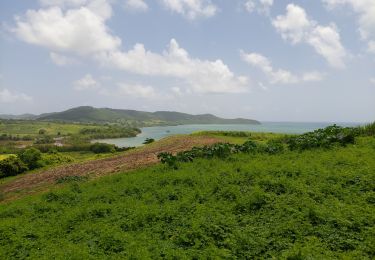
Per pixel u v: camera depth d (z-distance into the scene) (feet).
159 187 56.29
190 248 34.81
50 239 42.70
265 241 33.78
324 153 60.39
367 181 44.14
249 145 74.69
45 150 292.81
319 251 30.83
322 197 41.63
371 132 76.38
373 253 30.27
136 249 34.91
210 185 52.01
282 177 48.80
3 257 38.63
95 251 36.40
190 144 109.81
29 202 63.21
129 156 107.65
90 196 58.65
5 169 123.34
